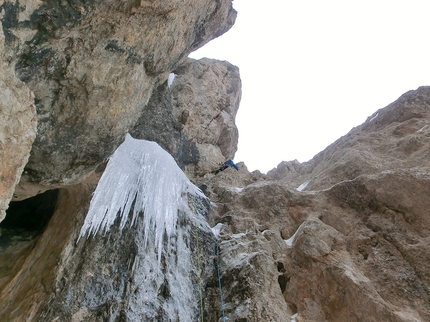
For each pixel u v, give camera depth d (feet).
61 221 16.55
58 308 12.65
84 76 12.84
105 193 16.76
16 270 15.42
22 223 19.01
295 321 14.26
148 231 16.78
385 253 15.97
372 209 18.30
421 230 16.14
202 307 15.34
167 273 15.70
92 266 14.24
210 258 17.93
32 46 11.13
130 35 13.26
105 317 12.98
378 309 13.33
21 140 9.75
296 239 17.98
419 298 13.76
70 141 14.14
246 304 14.47
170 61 17.19
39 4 10.36
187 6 15.60
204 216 21.08
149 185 18.67
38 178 14.52
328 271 15.55
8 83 9.57
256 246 18.03
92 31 12.13
